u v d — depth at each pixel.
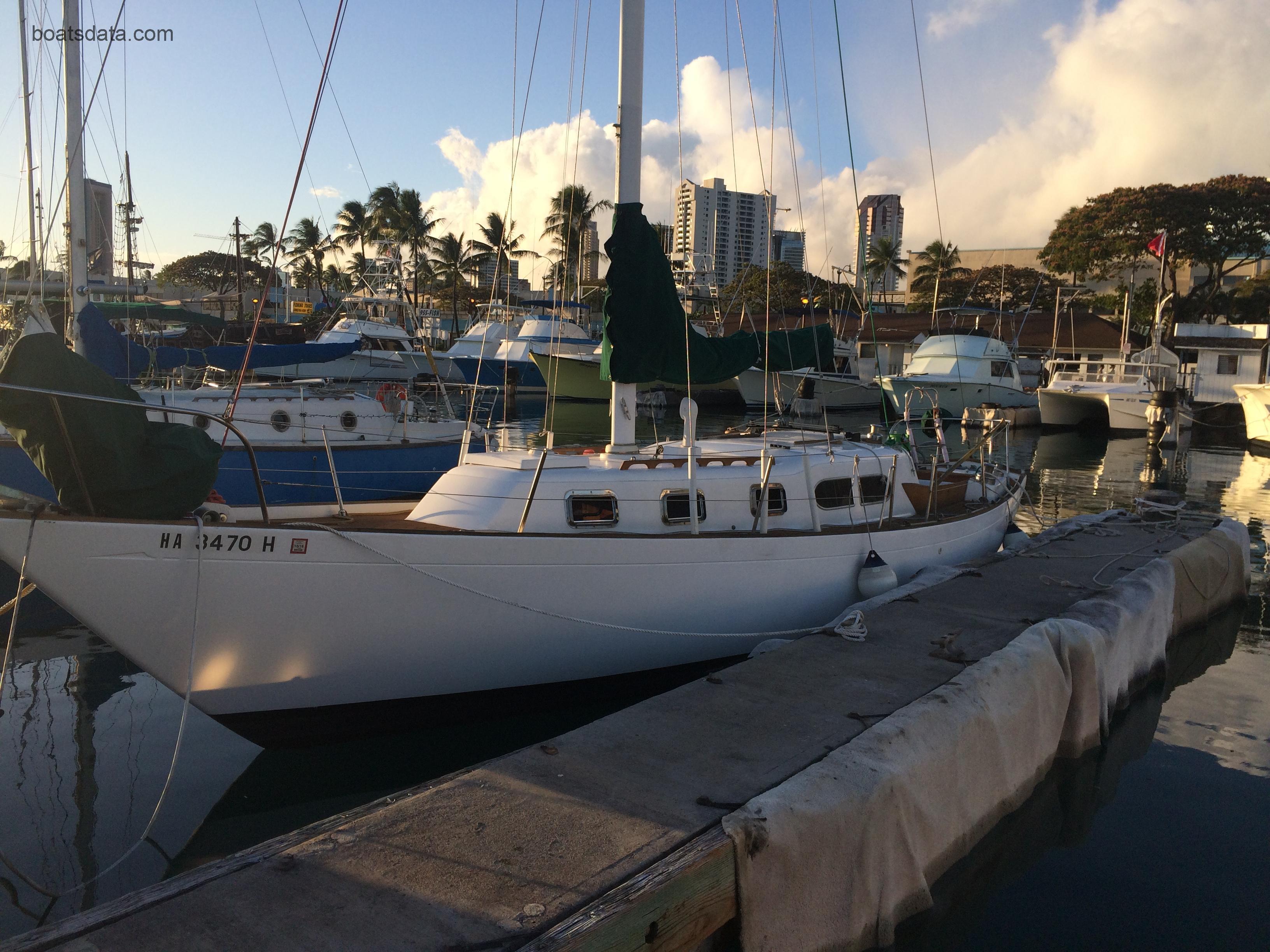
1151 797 5.59
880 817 3.97
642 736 4.48
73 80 11.15
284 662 5.26
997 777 5.07
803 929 3.67
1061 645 6.00
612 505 6.80
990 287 57.25
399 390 14.91
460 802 3.78
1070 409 32.72
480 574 5.69
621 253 6.67
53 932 2.84
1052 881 4.65
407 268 53.78
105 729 6.16
